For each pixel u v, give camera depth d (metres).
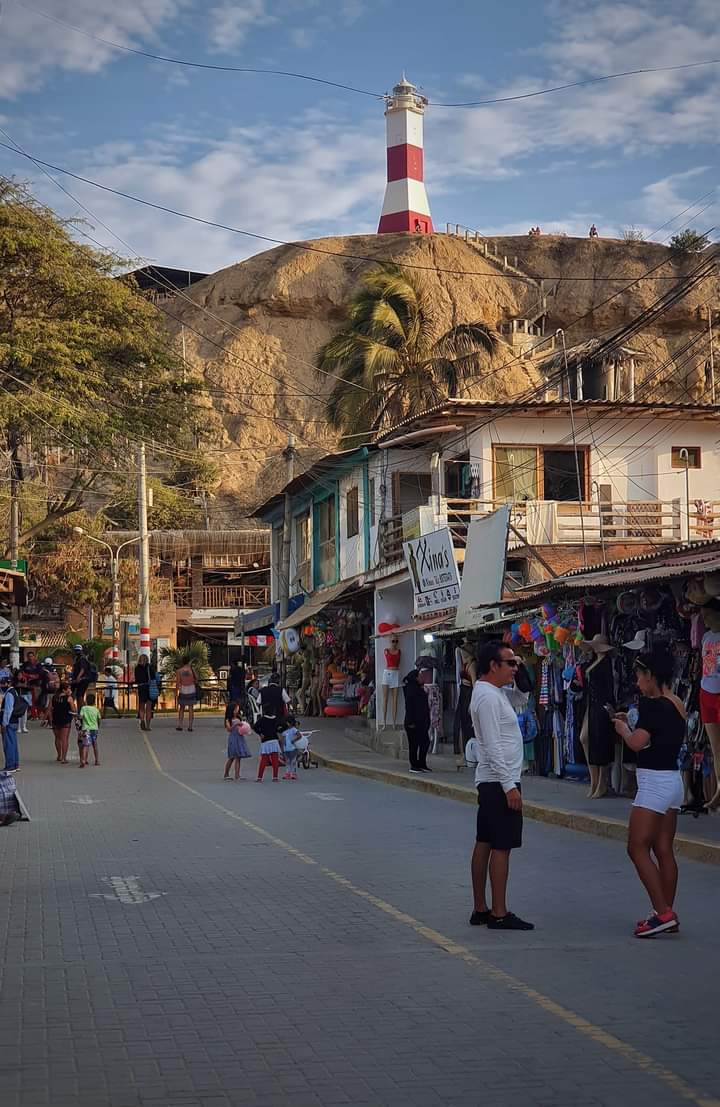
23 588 33.78
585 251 105.94
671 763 8.59
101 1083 5.47
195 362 102.50
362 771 23.38
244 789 20.50
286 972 7.58
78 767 25.02
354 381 42.38
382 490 32.75
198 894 10.38
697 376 74.00
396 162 112.81
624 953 8.03
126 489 58.44
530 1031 6.27
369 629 35.66
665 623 15.74
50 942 8.48
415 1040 6.12
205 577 68.19
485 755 8.93
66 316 36.47
